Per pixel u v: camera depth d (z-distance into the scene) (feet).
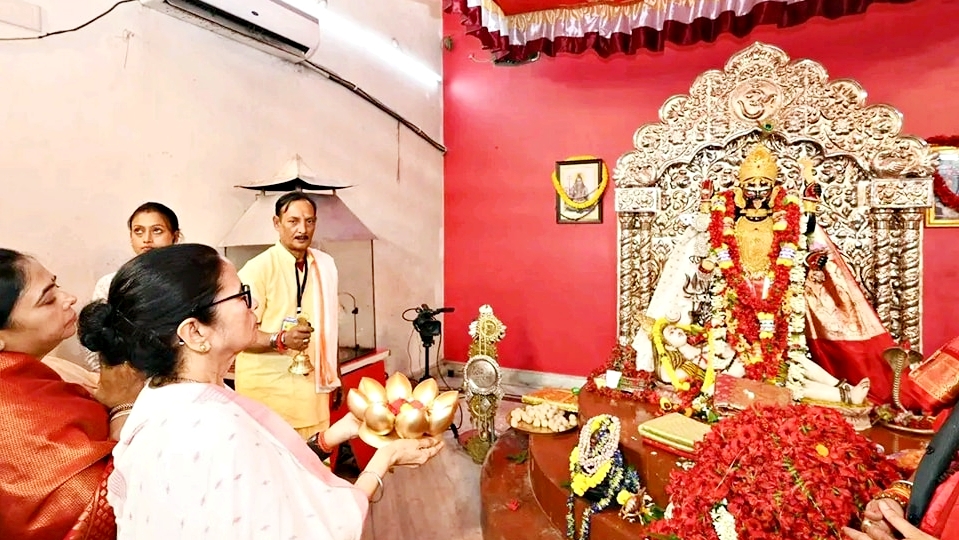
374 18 13.46
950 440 3.67
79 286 7.61
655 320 9.34
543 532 7.08
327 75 11.98
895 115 10.08
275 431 3.21
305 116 11.56
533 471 8.30
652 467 6.45
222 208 9.81
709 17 9.86
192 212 9.28
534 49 11.57
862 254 10.69
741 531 4.43
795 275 8.18
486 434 10.67
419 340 15.21
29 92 6.98
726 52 12.23
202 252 3.17
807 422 4.91
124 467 2.72
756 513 4.46
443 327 16.19
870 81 10.99
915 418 7.14
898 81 10.78
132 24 8.23
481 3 10.39
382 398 3.92
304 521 2.73
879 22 10.88
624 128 13.32
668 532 5.00
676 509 4.99
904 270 10.37
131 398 4.34
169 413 2.69
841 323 8.74
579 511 6.68
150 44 8.50
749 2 9.56
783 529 4.30
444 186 16.07
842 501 4.28
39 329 4.09
